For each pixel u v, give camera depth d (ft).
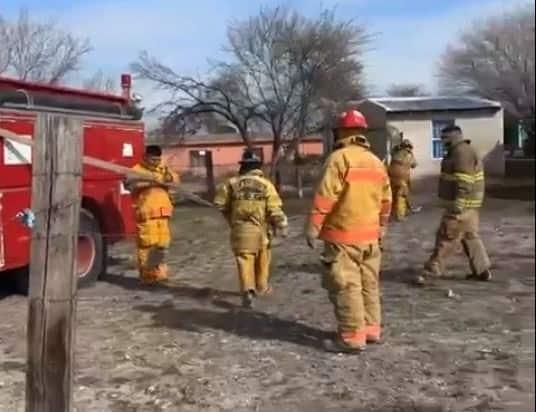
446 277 29.07
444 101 102.42
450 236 27.73
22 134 25.99
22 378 18.56
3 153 25.36
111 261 37.96
